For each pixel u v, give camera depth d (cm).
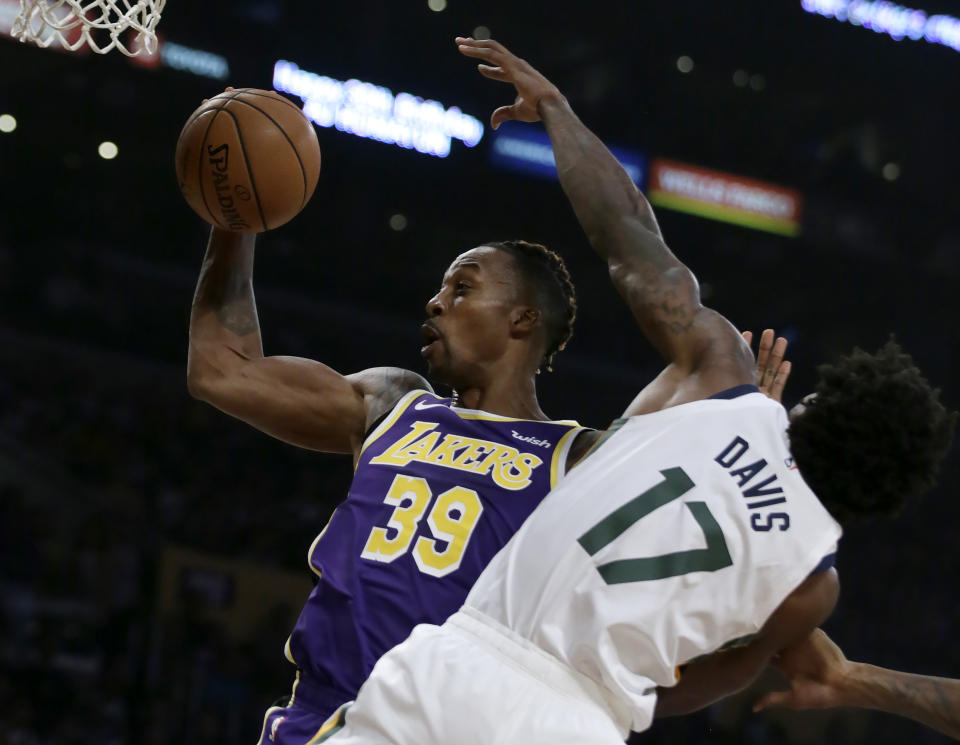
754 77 2258
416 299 2083
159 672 1243
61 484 1434
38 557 1308
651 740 1322
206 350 365
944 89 2294
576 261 2180
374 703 257
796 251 2273
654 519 257
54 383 1631
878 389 260
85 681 1202
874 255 2291
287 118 343
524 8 2142
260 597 1352
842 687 308
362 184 2080
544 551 262
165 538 1427
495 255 359
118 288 1811
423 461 318
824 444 262
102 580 1316
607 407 2062
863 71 2259
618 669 246
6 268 1755
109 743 1177
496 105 2147
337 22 2042
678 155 2227
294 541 1521
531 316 354
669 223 2222
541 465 312
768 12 2181
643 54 2217
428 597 292
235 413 366
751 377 288
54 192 1861
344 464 1691
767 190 2234
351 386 367
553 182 2167
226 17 1944
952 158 2323
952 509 1939
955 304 2311
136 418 1617
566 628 252
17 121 1847
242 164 335
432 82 2120
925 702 304
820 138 2319
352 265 2052
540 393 2025
